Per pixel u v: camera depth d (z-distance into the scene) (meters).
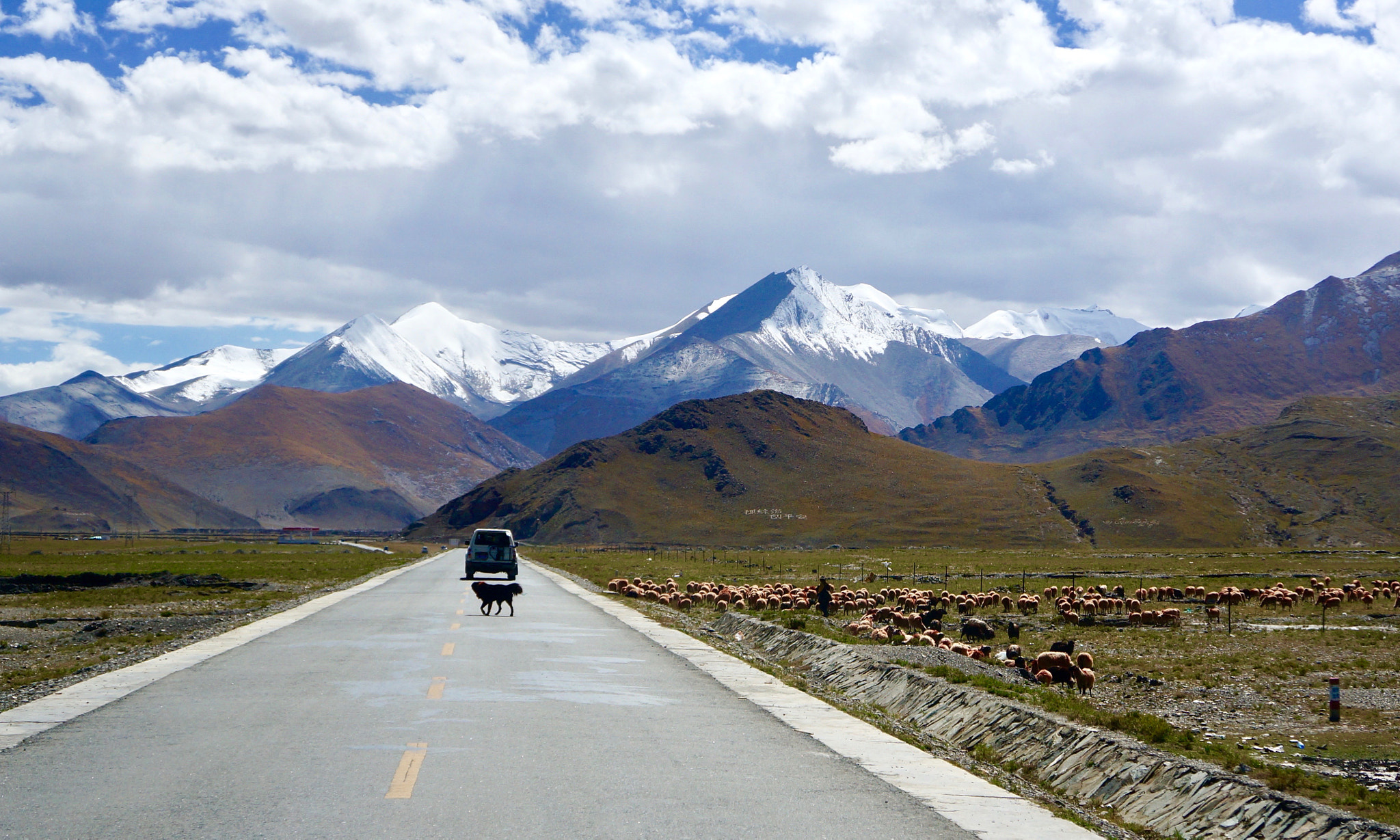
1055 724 14.27
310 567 92.88
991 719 15.53
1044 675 24.19
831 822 9.66
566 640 25.97
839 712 16.22
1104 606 49.62
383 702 15.73
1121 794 11.99
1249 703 23.42
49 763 11.45
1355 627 42.66
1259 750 18.00
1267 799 10.72
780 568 105.25
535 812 9.59
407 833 8.84
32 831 8.86
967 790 11.29
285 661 20.94
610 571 88.00
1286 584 79.50
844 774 11.77
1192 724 20.66
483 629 28.38
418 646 23.89
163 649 24.94
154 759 11.63
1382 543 188.75
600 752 12.37
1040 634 39.34
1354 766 16.59
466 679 18.39
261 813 9.41
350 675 18.83
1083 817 11.13
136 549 165.88
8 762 11.48
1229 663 30.22
